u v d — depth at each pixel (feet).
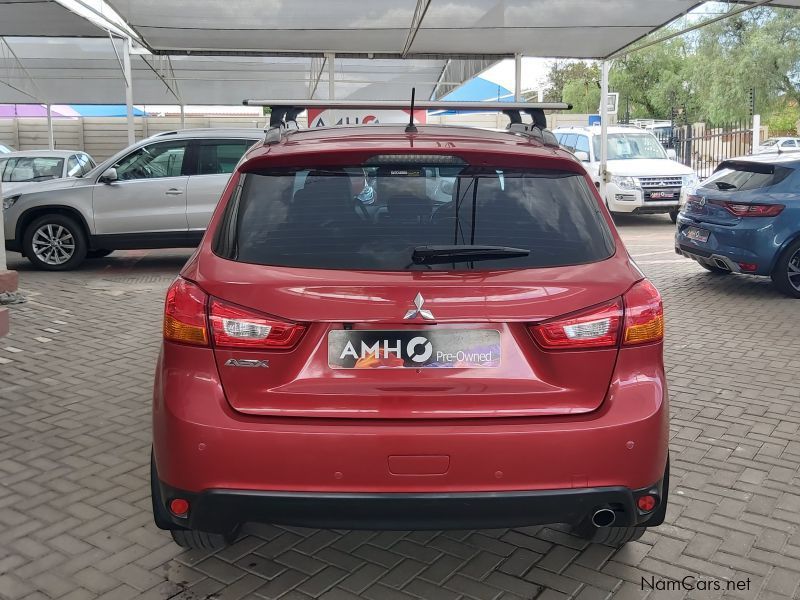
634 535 11.68
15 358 22.48
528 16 40.29
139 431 17.02
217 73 71.36
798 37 114.11
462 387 9.36
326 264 9.64
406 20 41.81
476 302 9.30
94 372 21.20
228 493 9.20
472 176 10.53
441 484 9.18
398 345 9.33
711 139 85.10
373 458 9.12
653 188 57.52
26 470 15.01
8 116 110.32
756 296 31.78
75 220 37.65
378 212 10.10
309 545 12.30
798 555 12.06
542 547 12.25
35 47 62.23
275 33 45.29
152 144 37.96
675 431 17.13
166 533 12.65
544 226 10.16
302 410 9.31
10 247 37.78
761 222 30.94
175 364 9.61
